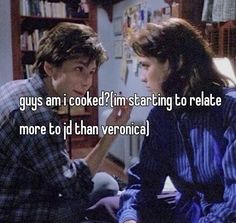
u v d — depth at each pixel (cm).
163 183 122
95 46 102
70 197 104
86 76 103
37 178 104
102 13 439
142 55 103
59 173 100
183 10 251
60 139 101
